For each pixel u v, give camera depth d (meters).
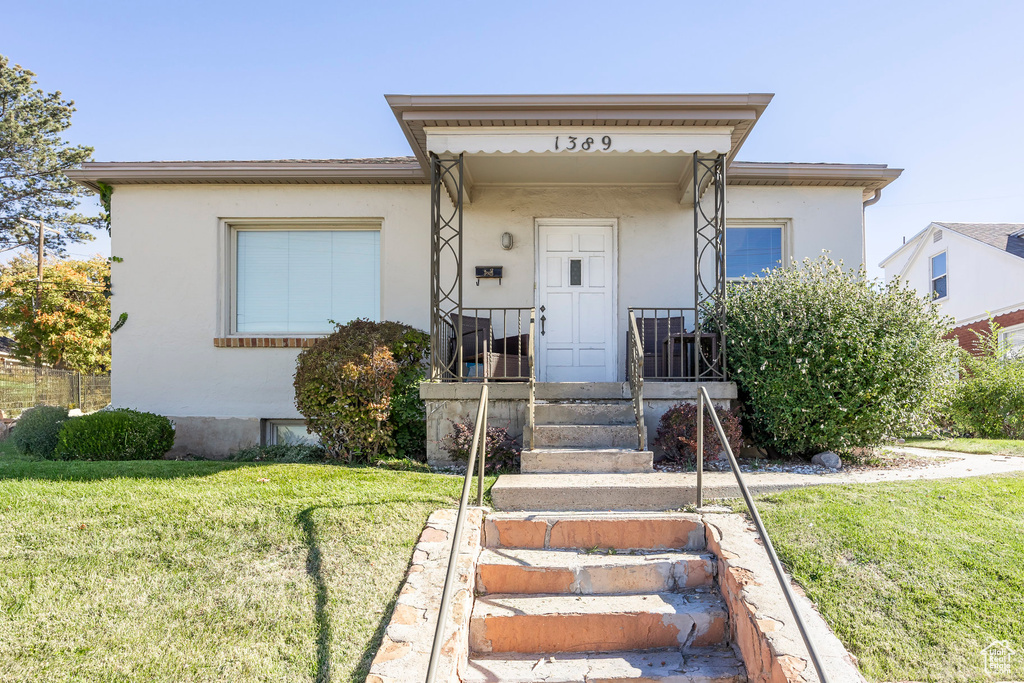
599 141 6.27
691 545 4.01
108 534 3.85
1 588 3.30
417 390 6.47
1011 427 8.89
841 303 5.79
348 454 6.23
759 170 7.91
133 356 8.08
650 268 8.14
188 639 3.02
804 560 3.51
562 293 8.20
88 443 6.50
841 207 8.30
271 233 8.41
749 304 6.23
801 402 5.70
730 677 3.04
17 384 10.98
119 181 8.02
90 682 2.74
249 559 3.65
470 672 3.08
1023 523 3.93
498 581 3.66
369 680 2.64
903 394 5.73
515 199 8.13
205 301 8.11
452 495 4.59
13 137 24.28
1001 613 3.07
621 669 3.10
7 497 4.38
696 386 6.04
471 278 8.09
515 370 7.22
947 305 17.72
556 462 5.19
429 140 6.27
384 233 8.16
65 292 15.93
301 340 7.97
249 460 6.75
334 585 3.43
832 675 2.64
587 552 3.95
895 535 3.71
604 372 8.13
